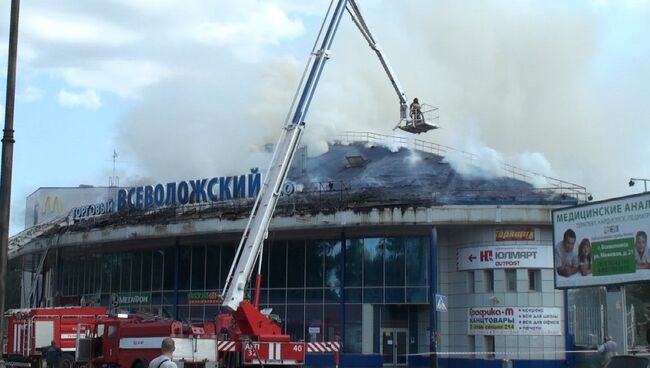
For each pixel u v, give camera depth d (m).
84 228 55.97
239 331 28.80
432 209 44.38
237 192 49.94
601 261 28.53
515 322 43.78
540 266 44.16
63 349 39.41
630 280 27.31
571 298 44.88
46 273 67.88
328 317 47.56
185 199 52.09
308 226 45.88
